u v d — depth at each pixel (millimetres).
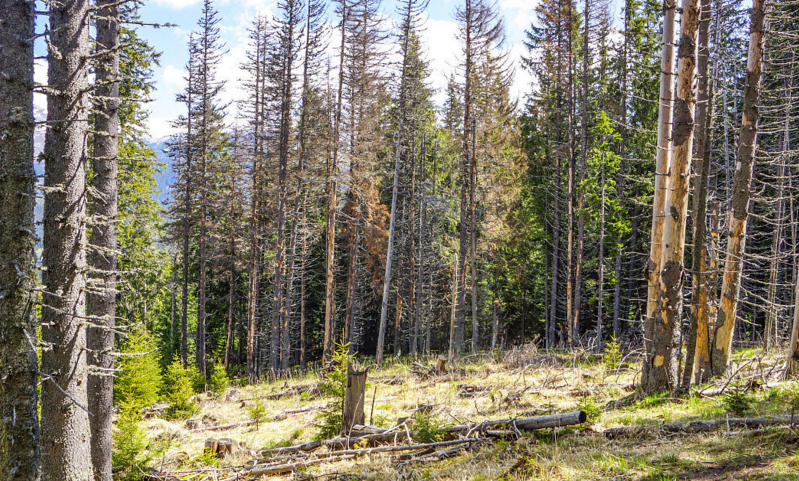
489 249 29188
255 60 29531
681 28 9234
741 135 11227
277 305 25391
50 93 5555
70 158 5773
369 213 31672
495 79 24438
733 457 5527
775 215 21266
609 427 7535
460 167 27469
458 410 10867
